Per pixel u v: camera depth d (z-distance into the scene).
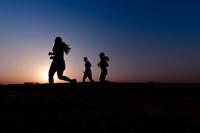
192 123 7.62
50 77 13.10
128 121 7.58
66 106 10.12
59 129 6.69
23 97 12.43
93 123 7.28
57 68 12.95
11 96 12.97
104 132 6.50
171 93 15.87
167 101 12.37
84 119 7.74
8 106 9.81
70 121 7.49
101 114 8.58
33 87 18.00
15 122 7.37
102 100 12.05
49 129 6.68
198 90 17.16
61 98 12.09
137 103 11.48
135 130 6.70
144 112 9.16
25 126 6.95
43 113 8.80
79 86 17.36
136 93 15.57
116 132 6.51
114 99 12.73
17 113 8.82
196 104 11.59
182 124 7.45
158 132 6.58
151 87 17.92
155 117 8.27
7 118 7.92
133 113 8.86
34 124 7.15
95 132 6.49
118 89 16.66
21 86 18.31
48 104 10.26
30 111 9.23
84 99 11.98
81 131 6.55
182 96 14.80
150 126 7.10
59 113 8.81
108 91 15.96
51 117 8.06
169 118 8.20
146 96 14.41
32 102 10.59
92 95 14.12
